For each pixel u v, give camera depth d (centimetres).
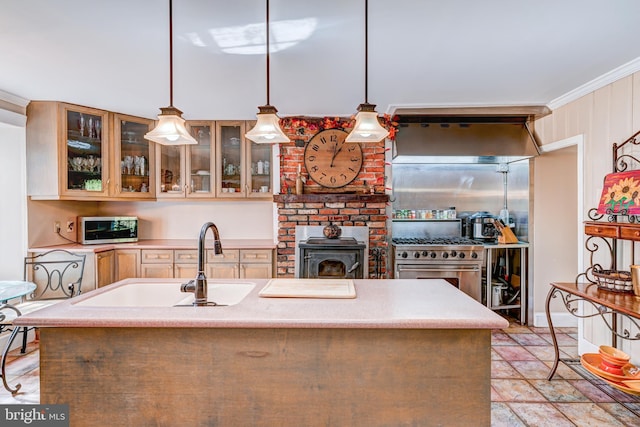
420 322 135
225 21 188
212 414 143
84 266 330
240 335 143
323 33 200
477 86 283
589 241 283
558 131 324
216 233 186
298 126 369
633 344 249
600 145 273
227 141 390
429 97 309
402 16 183
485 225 382
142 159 379
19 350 292
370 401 144
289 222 368
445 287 188
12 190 322
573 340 328
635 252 246
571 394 235
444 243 361
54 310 145
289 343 143
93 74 258
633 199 227
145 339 142
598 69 251
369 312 144
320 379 144
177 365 143
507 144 352
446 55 228
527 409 218
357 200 359
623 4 171
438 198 410
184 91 295
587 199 286
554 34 201
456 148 349
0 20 184
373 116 188
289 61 236
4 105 301
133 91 294
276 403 144
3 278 321
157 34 200
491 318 138
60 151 323
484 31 198
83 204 388
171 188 389
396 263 351
